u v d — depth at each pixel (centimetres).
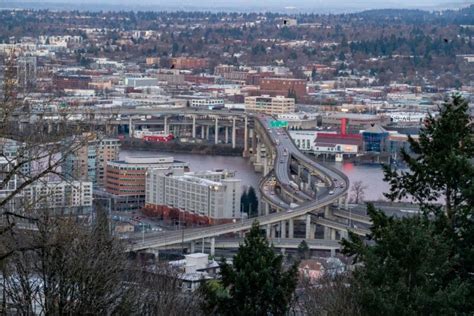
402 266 16938
